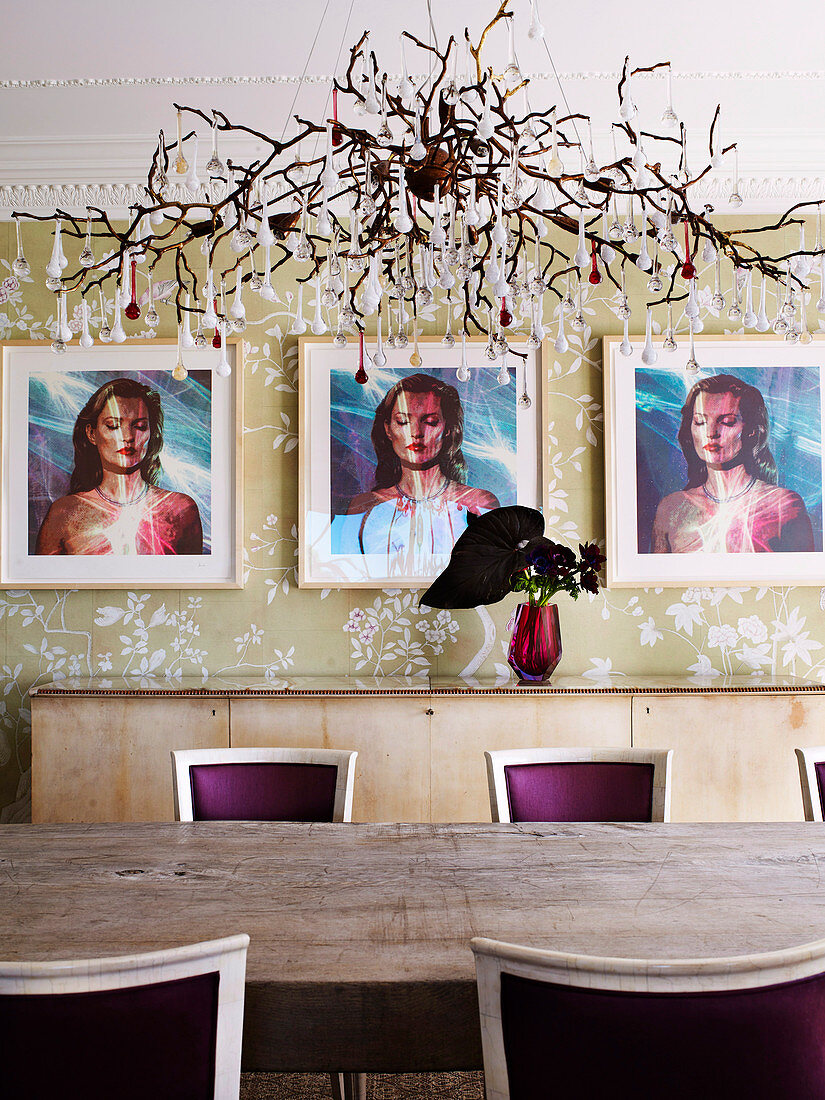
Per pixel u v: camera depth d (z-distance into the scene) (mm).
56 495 3092
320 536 3062
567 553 2699
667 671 3064
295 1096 2000
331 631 3078
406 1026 1055
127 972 914
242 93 2674
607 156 2953
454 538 3062
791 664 3070
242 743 2672
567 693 2668
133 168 3031
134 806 2680
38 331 3111
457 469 3068
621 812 1991
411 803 2660
